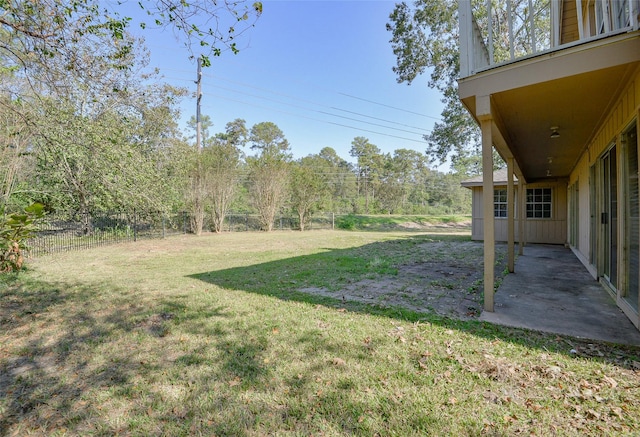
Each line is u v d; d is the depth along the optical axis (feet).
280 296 14.48
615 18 11.00
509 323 10.73
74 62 11.78
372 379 7.36
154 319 11.55
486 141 11.34
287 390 6.97
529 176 32.45
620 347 8.82
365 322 11.02
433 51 52.24
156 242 38.99
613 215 13.87
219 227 53.72
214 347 9.16
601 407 6.24
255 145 127.34
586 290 15.08
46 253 28.48
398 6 52.03
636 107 9.41
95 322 11.28
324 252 30.14
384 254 28.58
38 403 6.68
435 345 9.10
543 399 6.53
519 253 26.99
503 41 46.42
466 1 11.14
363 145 145.59
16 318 11.70
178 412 6.31
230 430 5.75
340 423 5.90
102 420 6.12
